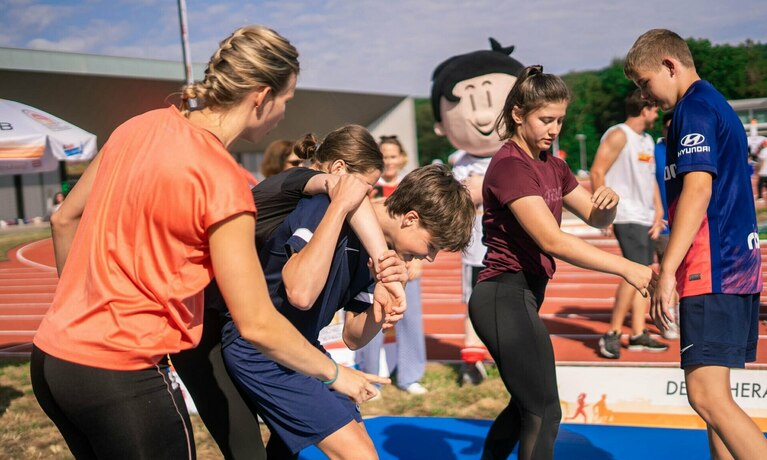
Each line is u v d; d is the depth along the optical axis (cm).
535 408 282
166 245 193
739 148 281
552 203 293
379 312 256
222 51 205
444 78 544
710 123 272
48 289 1266
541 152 302
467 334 520
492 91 527
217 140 201
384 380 224
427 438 405
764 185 834
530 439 281
